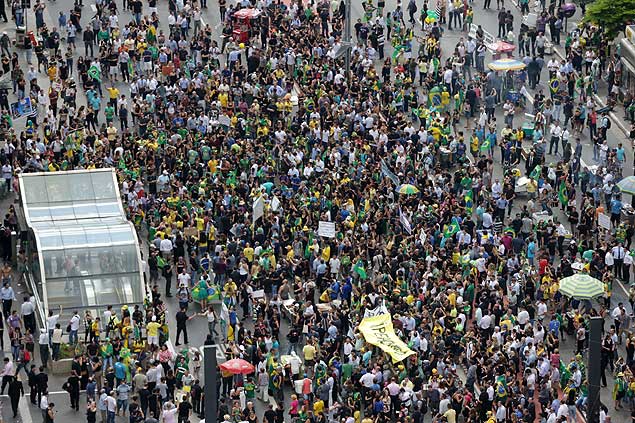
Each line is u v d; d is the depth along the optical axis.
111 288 165.62
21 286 174.25
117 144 198.62
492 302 165.00
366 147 195.75
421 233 174.88
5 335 165.12
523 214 182.62
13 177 190.62
